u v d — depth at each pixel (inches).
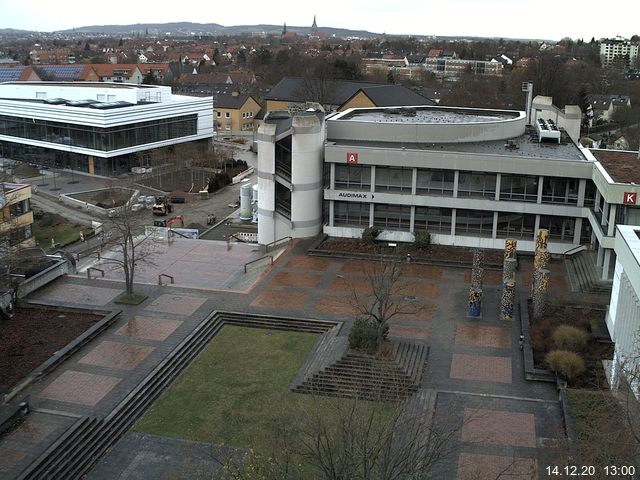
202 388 1733.5
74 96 5108.3
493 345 1934.1
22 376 1723.7
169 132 4916.3
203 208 3779.5
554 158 2610.7
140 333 1993.1
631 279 1550.2
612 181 2201.0
